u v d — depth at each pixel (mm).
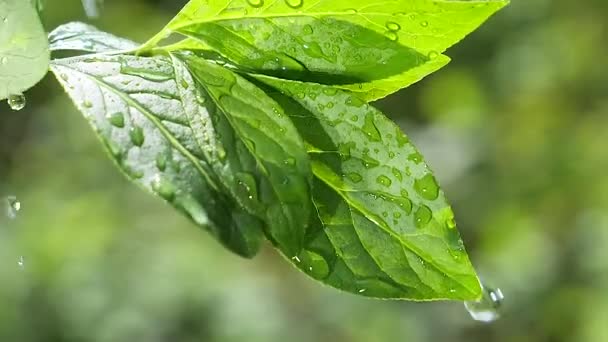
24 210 1604
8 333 1327
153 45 433
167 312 1420
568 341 1303
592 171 1372
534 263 1341
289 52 435
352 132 437
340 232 438
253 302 1451
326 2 429
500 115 1498
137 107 415
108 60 423
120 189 1665
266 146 420
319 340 1410
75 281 1421
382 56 437
